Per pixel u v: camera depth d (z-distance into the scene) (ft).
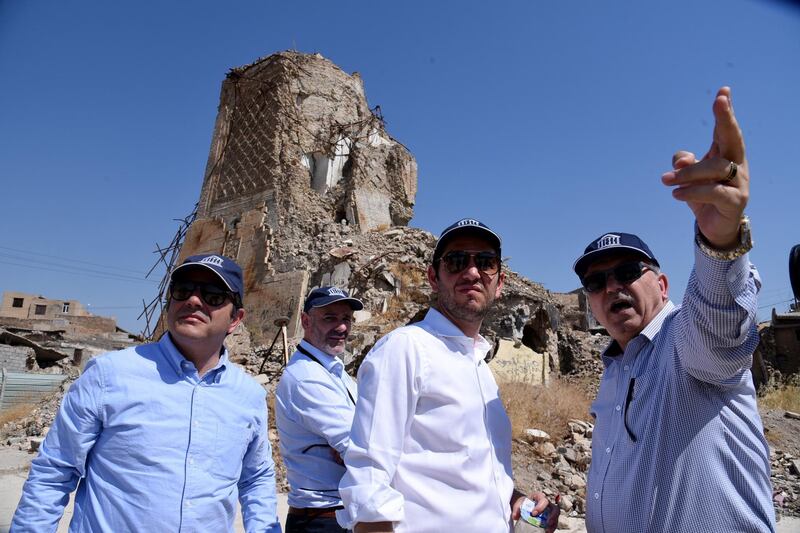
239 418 10.02
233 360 52.03
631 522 8.75
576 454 33.47
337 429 12.54
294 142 81.66
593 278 10.41
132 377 9.17
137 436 8.81
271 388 41.29
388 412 8.21
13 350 69.51
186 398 9.43
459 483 8.30
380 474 7.84
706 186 6.88
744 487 8.25
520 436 34.76
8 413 50.85
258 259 72.54
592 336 75.10
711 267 7.64
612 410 10.12
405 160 91.66
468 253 9.66
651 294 10.16
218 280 9.98
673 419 8.75
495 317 56.59
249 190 80.84
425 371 8.62
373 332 51.57
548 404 40.60
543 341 60.34
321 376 13.32
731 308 7.67
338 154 86.22
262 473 10.73
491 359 51.96
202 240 81.87
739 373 8.45
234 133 88.53
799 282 7.23
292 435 13.38
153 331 80.79
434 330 9.35
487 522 8.32
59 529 20.63
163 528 8.46
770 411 52.34
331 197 81.87
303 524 12.58
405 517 8.15
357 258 65.62
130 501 8.52
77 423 8.75
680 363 8.87
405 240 71.20
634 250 10.08
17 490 27.45
